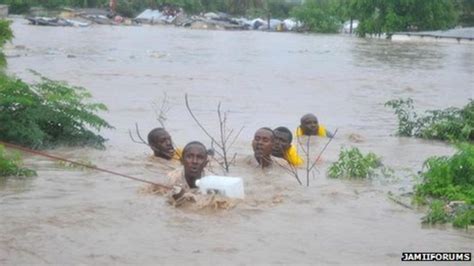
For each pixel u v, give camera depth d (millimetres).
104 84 26766
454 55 53000
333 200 10414
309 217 9445
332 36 86688
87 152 13578
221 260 7668
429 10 83500
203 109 20703
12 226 8617
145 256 7727
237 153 13938
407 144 15969
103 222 8898
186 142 15055
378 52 54844
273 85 28828
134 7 106375
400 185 11555
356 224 9195
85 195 10227
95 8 103750
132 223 8898
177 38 65188
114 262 7523
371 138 16688
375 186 11422
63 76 29016
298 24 100375
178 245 8109
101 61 37281
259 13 113062
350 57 48469
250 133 16672
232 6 116812
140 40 59125
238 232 8664
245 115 19859
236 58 43531
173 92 24875
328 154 14383
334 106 22797
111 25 90125
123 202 9867
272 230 8797
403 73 37281
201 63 38562
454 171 10859
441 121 17203
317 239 8508
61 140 14234
